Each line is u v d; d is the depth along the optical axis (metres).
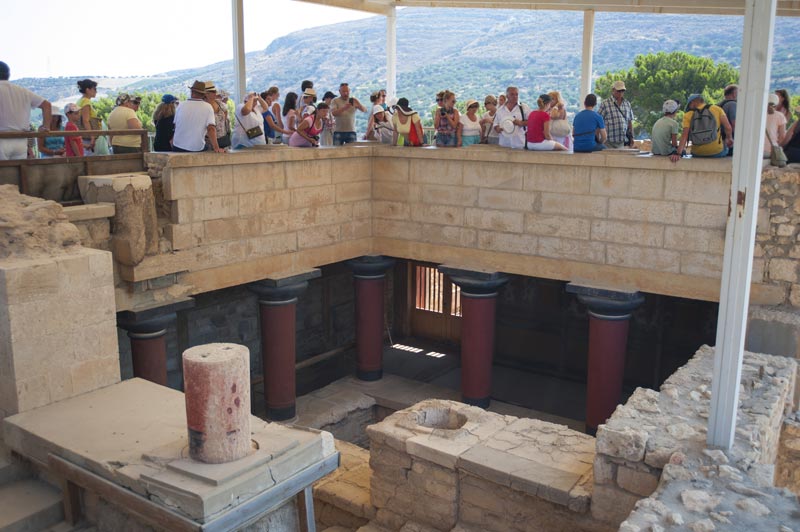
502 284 14.16
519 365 18.22
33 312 7.70
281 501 6.23
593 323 12.63
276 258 13.12
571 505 7.46
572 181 12.48
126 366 13.84
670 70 23.06
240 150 12.45
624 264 12.21
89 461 6.54
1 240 7.91
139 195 10.55
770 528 5.52
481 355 14.48
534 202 12.95
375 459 9.16
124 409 7.76
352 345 17.64
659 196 11.70
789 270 10.57
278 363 14.04
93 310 8.27
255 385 16.56
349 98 14.87
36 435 7.12
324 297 18.30
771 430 7.80
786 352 10.40
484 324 14.30
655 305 16.20
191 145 11.55
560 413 15.35
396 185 14.58
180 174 11.27
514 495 8.09
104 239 10.45
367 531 9.10
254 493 5.99
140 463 6.32
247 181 12.34
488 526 8.35
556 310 17.47
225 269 12.23
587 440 8.73
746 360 9.18
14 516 6.89
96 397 8.12
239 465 6.01
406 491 8.95
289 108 14.29
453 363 18.39
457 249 14.00
